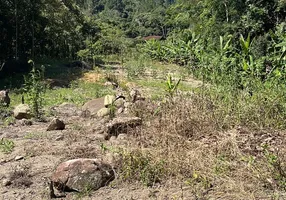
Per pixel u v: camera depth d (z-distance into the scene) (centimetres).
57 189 327
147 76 1488
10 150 444
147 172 334
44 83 1062
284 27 1468
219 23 1872
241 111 468
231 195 298
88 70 1723
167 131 418
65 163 336
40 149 440
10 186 338
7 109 731
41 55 2234
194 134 419
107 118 590
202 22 2272
